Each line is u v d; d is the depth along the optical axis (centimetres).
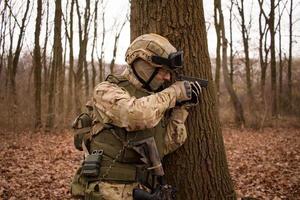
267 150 1190
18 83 2473
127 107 230
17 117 1880
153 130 253
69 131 1873
